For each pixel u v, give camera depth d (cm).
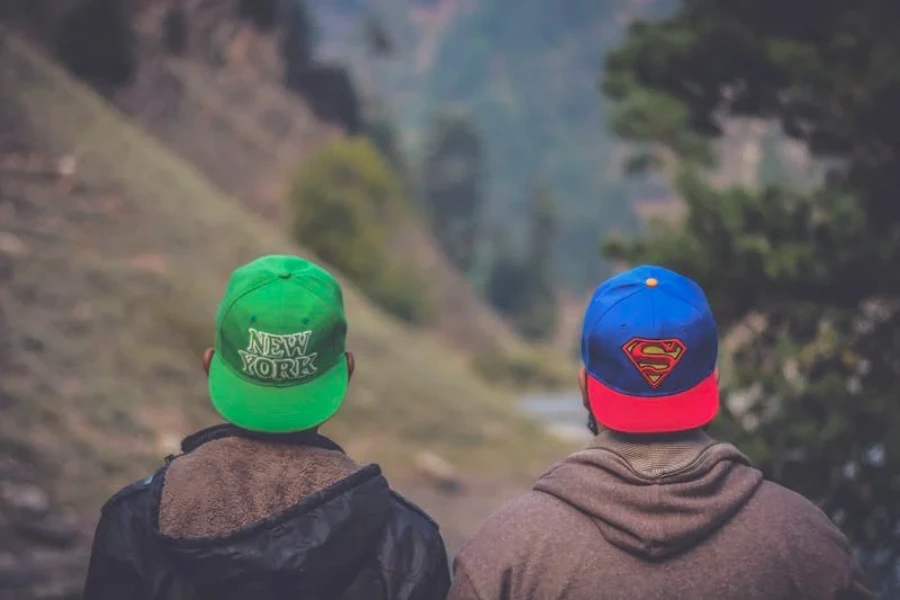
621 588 181
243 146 6047
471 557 191
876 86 553
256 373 199
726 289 550
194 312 2125
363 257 5484
